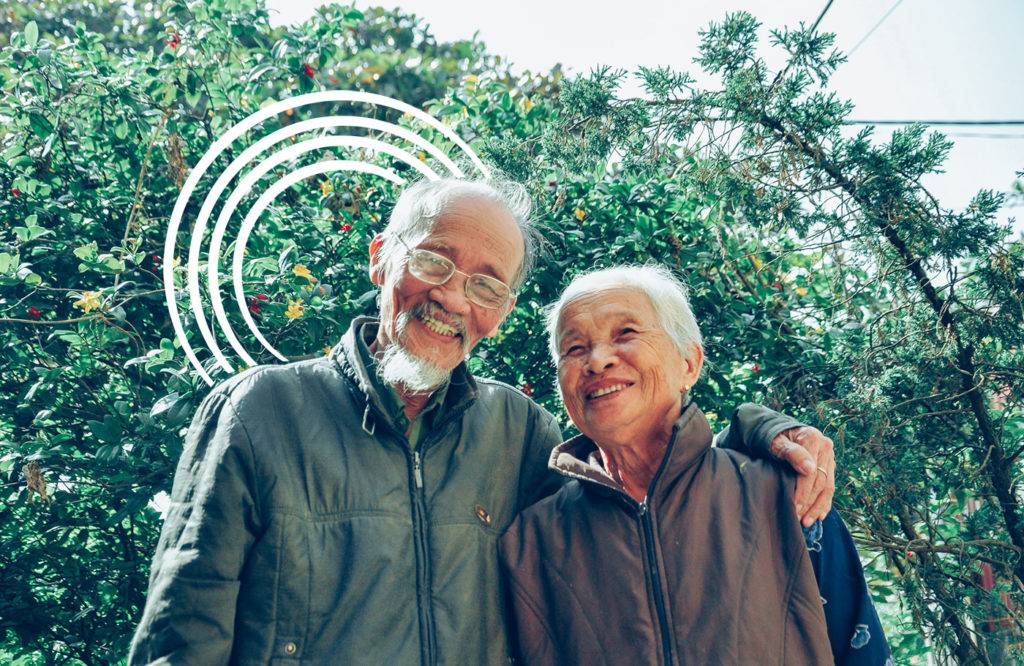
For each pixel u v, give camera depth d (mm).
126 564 3447
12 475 3488
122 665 3551
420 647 1854
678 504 1980
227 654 1830
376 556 1875
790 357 3662
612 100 3674
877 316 3535
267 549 1854
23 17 8133
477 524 2041
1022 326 3352
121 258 3424
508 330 3637
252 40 4168
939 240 3289
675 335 2092
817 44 3453
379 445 1989
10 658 3559
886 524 3600
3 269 3289
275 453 1909
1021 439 3605
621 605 1921
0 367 3533
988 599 3381
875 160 3330
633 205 3693
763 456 2072
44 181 3846
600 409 2027
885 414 3459
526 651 2010
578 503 2074
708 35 3541
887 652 1945
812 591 1896
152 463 3180
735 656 1825
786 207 3445
